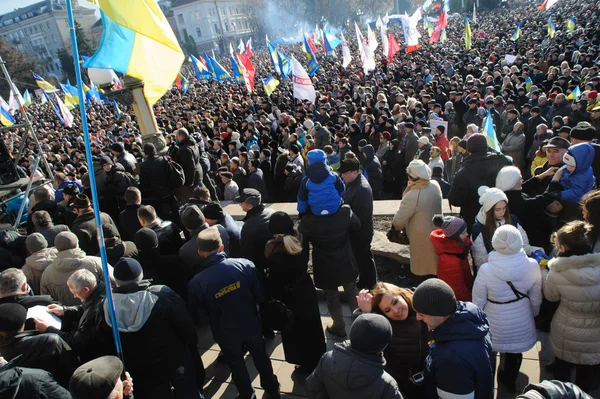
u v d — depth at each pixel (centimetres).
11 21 9719
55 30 9381
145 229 376
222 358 409
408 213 411
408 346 274
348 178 439
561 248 286
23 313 260
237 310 319
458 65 2208
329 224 372
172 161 605
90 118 2856
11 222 725
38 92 5178
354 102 1552
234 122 1423
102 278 359
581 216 412
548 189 430
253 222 394
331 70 2925
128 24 347
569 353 288
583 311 277
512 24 4103
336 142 958
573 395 159
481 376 219
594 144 497
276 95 2127
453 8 7169
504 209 350
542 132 795
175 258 401
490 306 305
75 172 1079
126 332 279
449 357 217
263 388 344
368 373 209
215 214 430
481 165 436
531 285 298
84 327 289
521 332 300
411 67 2389
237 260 331
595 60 1573
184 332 298
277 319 344
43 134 2428
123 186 645
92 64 358
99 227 251
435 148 663
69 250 360
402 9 9400
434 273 421
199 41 9569
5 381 206
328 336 421
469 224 460
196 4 9269
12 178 765
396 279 516
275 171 893
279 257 340
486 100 1091
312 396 232
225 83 3625
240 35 9994
